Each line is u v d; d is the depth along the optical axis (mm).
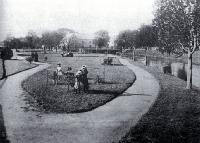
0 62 39125
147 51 45125
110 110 13367
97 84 21062
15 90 18016
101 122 11383
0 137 9570
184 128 10828
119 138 9578
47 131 10273
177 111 13320
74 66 36625
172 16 17547
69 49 84938
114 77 25516
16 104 14125
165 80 24266
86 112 12969
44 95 16250
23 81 21953
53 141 9289
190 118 12188
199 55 36344
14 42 72750
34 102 14602
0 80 22516
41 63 41438
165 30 18172
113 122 11312
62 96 16062
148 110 13328
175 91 18516
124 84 21141
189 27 17109
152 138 9711
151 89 19422
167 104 14766
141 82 22875
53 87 19109
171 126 10984
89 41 88562
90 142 9211
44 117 11977
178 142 9531
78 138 9578
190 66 19031
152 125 11047
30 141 9266
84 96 16234
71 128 10586
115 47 83125
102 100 15227
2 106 13680
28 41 80750
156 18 18516
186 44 18031
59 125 10953
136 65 40344
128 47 61250
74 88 17297
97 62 44406
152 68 35688
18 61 42594
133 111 13242
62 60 48344
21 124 10977
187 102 15289
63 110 13047
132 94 17547
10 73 26781
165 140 9609
